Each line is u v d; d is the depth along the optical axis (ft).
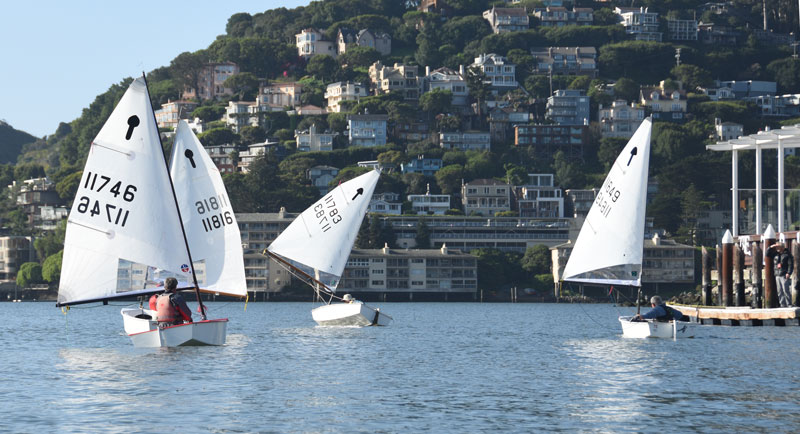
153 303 201.67
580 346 228.84
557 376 163.73
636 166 226.17
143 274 195.72
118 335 274.57
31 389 141.90
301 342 240.94
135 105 192.85
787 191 371.76
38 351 208.64
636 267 228.63
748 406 128.88
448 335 284.20
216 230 237.25
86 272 192.34
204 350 200.75
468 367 180.24
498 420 119.65
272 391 142.82
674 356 194.18
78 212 191.93
